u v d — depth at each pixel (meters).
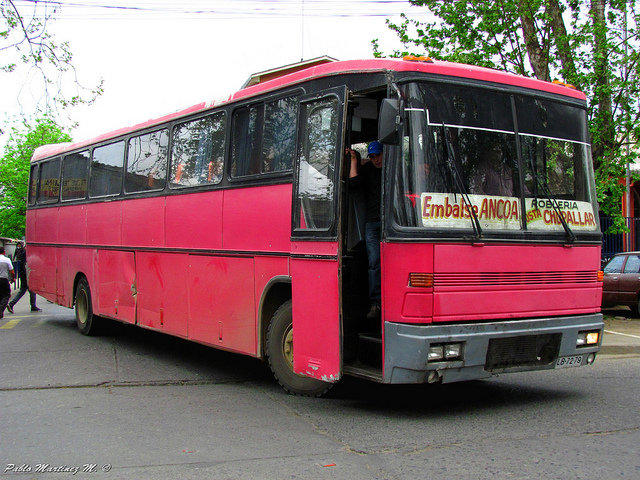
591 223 6.28
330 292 5.77
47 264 13.56
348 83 5.92
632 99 12.91
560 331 5.84
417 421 5.61
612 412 5.87
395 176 5.34
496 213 5.61
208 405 6.34
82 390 7.08
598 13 13.27
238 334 7.24
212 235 7.75
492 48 13.29
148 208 9.36
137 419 5.80
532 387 7.07
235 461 4.57
